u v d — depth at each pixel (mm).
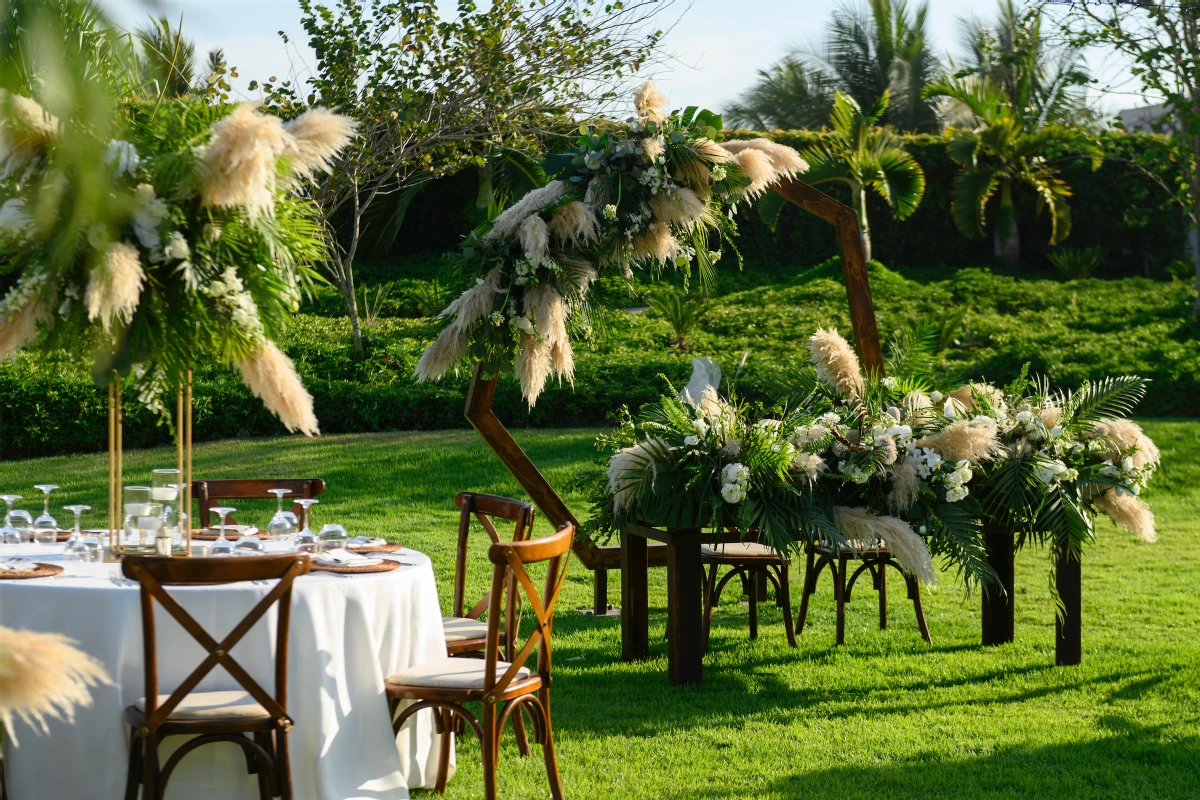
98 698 3225
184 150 3137
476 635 4426
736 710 4805
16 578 3385
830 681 5289
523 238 5012
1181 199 17625
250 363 3504
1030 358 15039
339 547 3871
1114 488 5492
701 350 15711
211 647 3094
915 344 6352
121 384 3812
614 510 5547
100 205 1297
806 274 20141
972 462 5371
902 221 21969
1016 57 20641
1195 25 14414
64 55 960
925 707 4844
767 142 5633
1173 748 4238
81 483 10320
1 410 11352
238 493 5102
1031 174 20984
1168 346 15961
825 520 5020
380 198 15914
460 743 4340
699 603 5199
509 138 13477
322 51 12609
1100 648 5867
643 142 5164
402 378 13875
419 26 12789
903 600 7262
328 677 3381
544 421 13219
